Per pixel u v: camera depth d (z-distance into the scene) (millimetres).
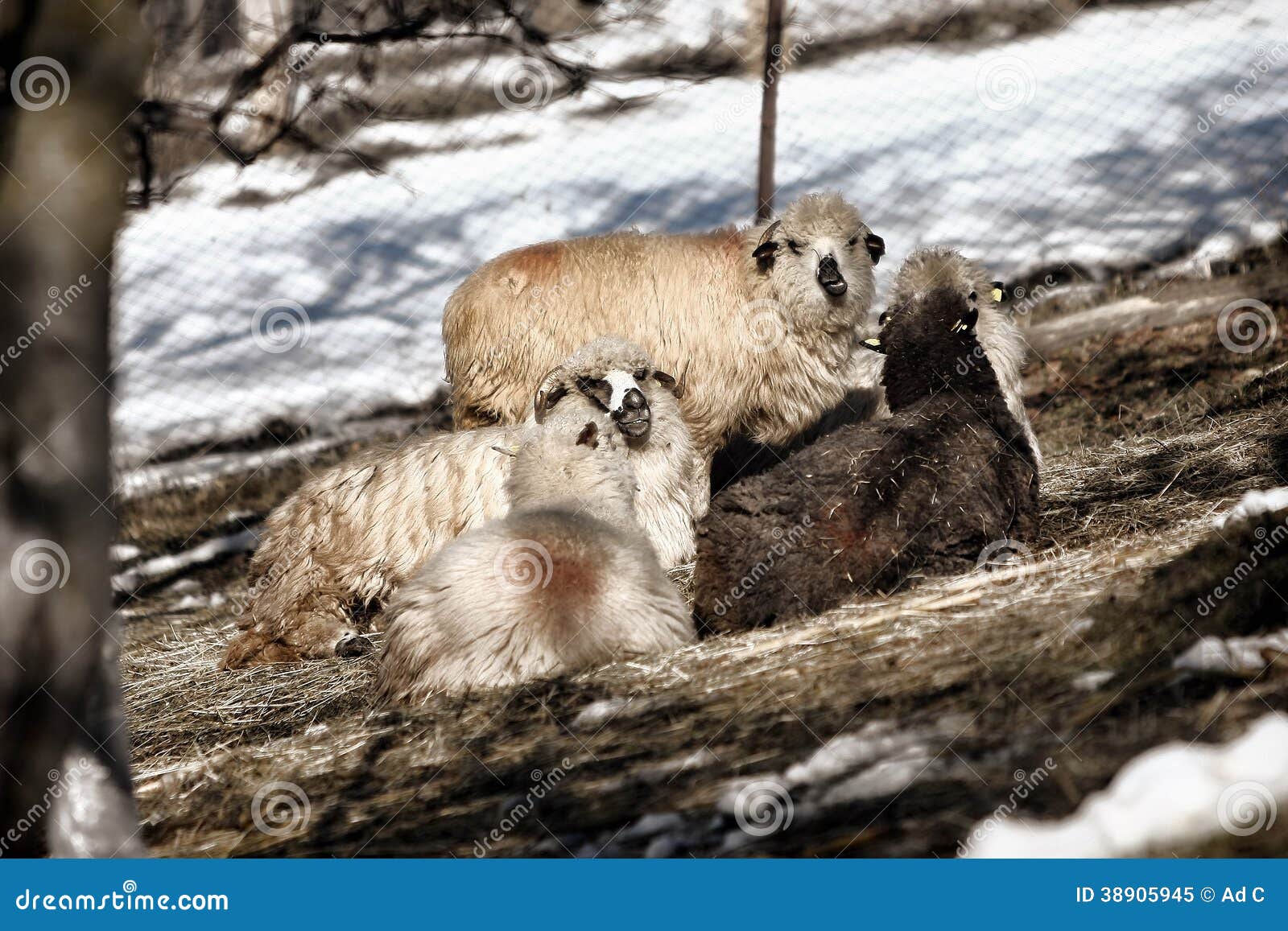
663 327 27922
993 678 14750
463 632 18562
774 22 39219
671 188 53281
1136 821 11078
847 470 19719
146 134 13297
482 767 16047
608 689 17312
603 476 20828
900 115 56562
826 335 27891
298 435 42594
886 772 13016
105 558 11336
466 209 54781
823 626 17906
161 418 43938
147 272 53281
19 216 10500
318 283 52344
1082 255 42438
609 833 13250
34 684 11078
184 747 20453
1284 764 11172
